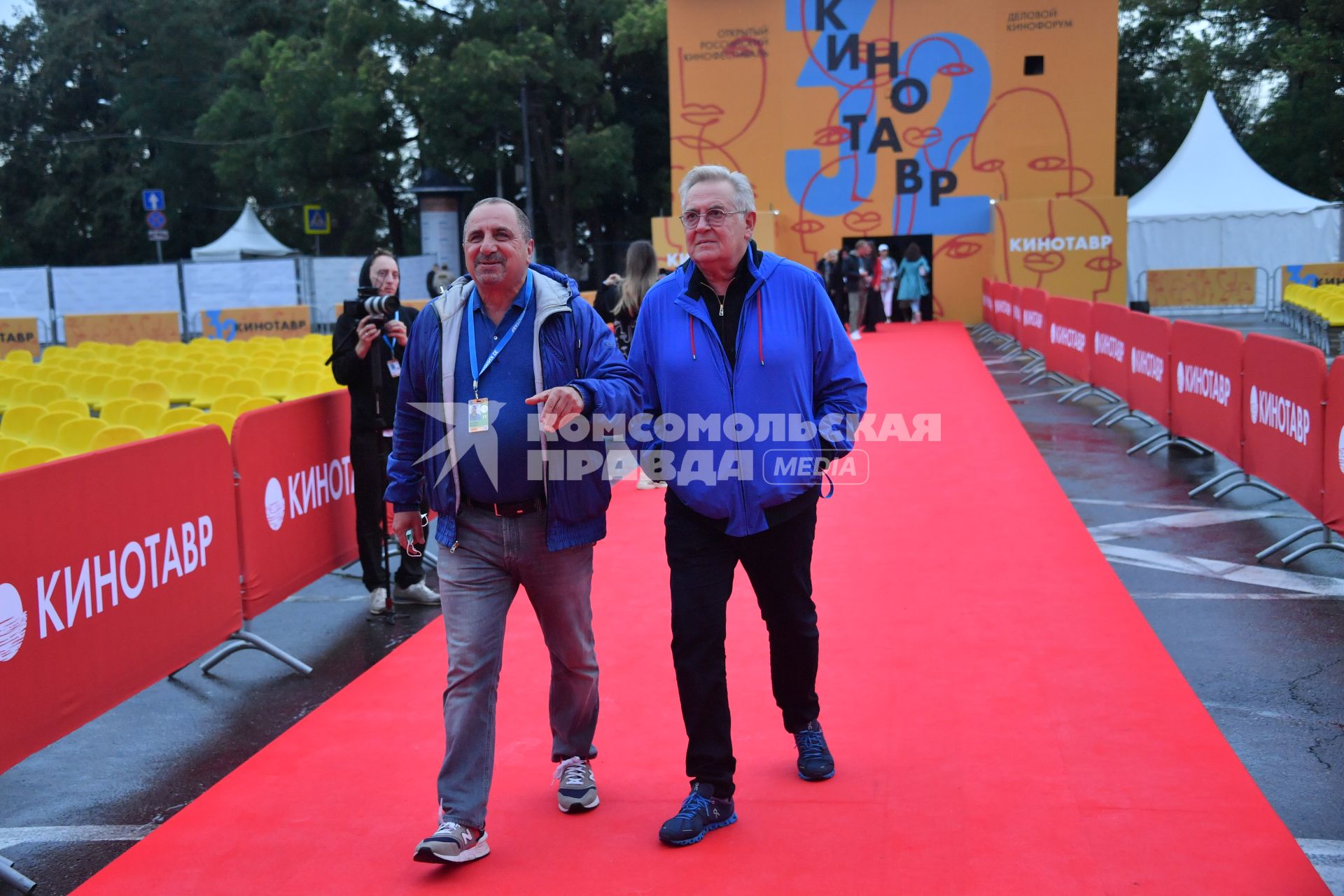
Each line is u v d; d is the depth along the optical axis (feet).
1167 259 86.43
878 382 45.03
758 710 13.97
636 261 24.75
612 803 11.69
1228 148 89.10
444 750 13.43
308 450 19.35
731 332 10.88
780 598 11.28
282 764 13.17
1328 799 11.44
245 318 84.58
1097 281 75.97
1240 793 11.19
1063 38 78.23
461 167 132.67
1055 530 21.77
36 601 12.50
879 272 71.92
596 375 10.77
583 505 10.75
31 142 158.51
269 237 120.26
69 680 13.03
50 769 13.94
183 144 153.38
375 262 18.85
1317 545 19.94
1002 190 80.12
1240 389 24.30
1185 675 14.99
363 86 123.95
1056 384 46.73
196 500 15.80
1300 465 20.70
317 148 130.31
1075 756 12.15
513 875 10.31
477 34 121.49
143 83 153.79
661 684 14.99
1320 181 123.75
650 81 138.72
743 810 11.30
